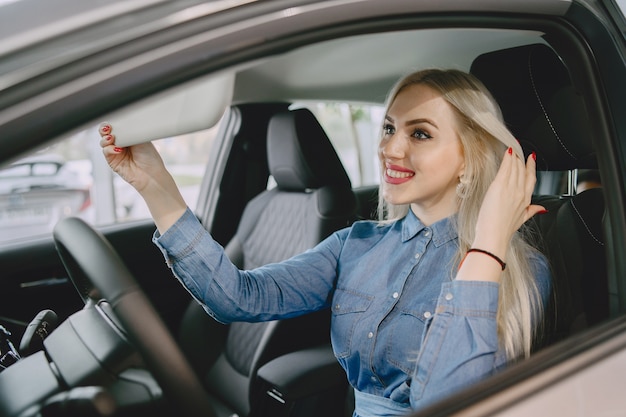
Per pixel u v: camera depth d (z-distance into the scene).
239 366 2.21
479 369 0.96
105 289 0.96
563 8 0.89
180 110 0.84
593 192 1.32
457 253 1.17
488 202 1.05
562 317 1.28
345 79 2.35
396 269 1.24
